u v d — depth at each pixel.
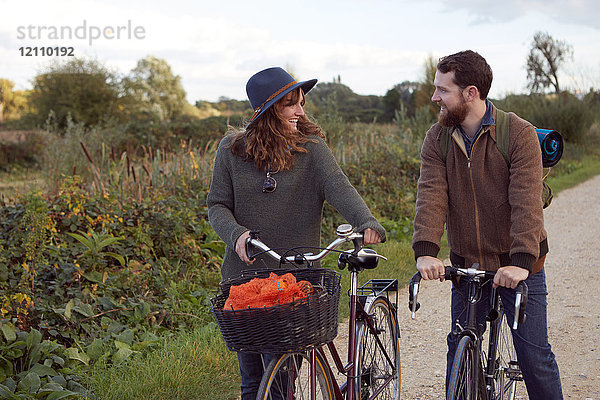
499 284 2.69
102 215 6.41
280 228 2.89
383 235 2.69
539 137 2.93
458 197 2.97
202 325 5.33
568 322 5.62
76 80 31.83
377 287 3.42
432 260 2.79
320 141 2.94
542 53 33.59
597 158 24.48
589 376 4.33
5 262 5.28
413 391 4.17
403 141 14.86
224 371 4.29
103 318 5.02
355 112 41.75
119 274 5.79
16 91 55.59
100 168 9.09
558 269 7.86
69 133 13.29
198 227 7.38
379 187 11.11
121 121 32.34
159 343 4.74
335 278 2.64
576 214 12.25
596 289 6.76
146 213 6.75
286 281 2.46
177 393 3.89
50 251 5.59
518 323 2.72
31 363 4.05
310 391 2.64
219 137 22.66
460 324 3.08
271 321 2.24
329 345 2.88
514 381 3.49
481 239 2.95
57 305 5.04
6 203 6.67
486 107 2.87
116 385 3.93
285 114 2.88
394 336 3.54
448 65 2.83
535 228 2.70
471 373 2.74
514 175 2.79
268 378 2.46
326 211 9.13
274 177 2.87
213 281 6.56
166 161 9.38
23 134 25.05
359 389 3.00
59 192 6.91
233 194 2.96
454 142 2.95
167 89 65.25
